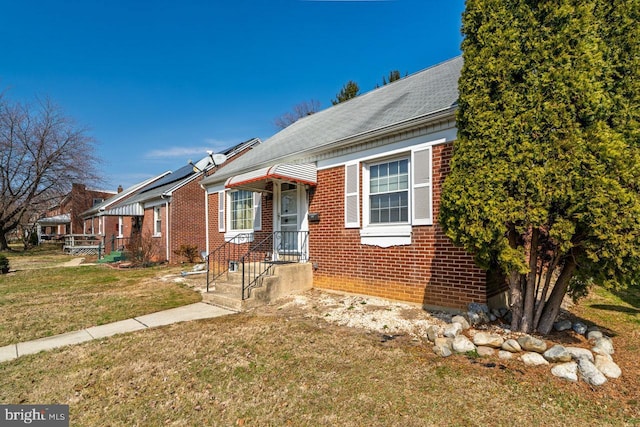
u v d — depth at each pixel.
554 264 4.50
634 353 4.19
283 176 7.89
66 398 3.43
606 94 3.83
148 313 6.86
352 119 9.34
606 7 3.97
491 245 4.50
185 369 4.07
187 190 16.62
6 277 12.27
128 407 3.25
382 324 5.60
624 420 2.87
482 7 4.61
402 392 3.42
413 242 6.59
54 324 6.13
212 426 2.94
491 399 3.24
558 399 3.20
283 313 6.58
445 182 4.90
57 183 26.80
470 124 4.63
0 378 3.90
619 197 3.54
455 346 4.38
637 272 3.64
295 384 3.65
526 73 4.25
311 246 8.73
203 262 15.83
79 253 24.81
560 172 3.87
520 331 4.76
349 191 7.81
